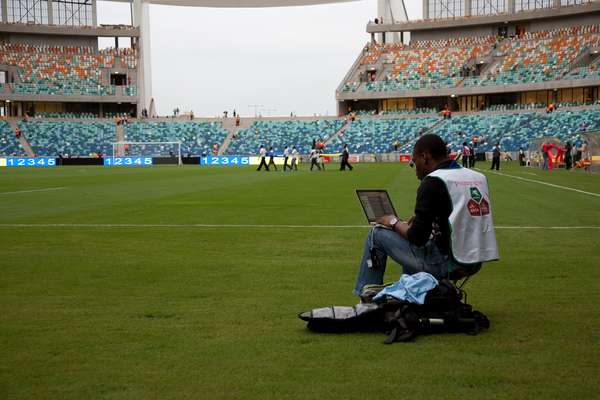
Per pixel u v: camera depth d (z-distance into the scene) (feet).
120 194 75.31
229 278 24.98
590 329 17.29
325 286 23.36
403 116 240.32
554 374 13.74
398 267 26.94
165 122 249.96
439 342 16.12
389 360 14.73
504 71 230.48
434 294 16.83
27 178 118.73
